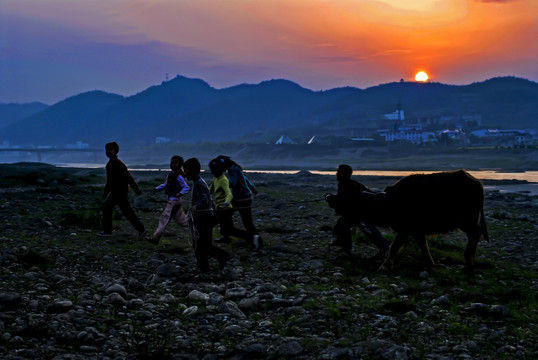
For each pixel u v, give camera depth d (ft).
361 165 498.69
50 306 16.88
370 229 26.35
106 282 20.94
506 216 45.98
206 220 23.35
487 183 171.42
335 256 27.55
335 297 19.71
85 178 90.48
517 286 21.91
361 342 14.90
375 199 25.30
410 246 29.68
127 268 23.54
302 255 27.71
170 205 27.27
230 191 27.78
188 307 18.38
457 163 467.52
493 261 26.99
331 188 83.20
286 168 490.08
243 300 18.78
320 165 538.06
